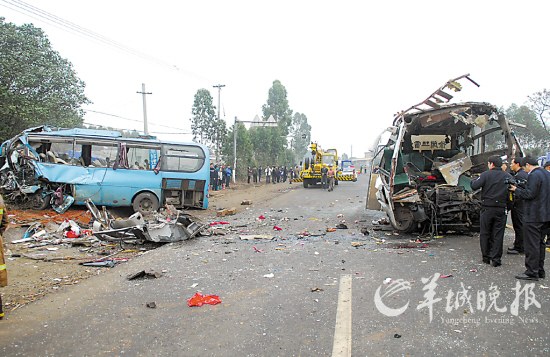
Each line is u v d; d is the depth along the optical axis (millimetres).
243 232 10766
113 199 14023
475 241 8781
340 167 43344
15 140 13750
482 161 10305
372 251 7973
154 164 14750
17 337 4102
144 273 6320
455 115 9516
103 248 8953
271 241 9352
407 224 9750
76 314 4738
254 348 3764
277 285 5762
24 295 5559
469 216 9609
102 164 14125
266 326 4273
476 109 9609
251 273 6465
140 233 9047
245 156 43156
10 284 6109
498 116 9391
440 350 3650
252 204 19016
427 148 11000
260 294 5359
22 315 4734
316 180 32031
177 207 15453
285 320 4430
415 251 7848
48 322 4500
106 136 14453
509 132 9352
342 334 4020
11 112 18203
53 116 20625
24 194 13156
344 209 16297
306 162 32250
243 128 42812
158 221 9492
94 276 6551
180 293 5477
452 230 9875
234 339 3967
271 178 46562
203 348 3783
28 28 20516
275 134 52281
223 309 4820
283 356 3594
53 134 13844
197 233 10047
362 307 4773
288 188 33281
